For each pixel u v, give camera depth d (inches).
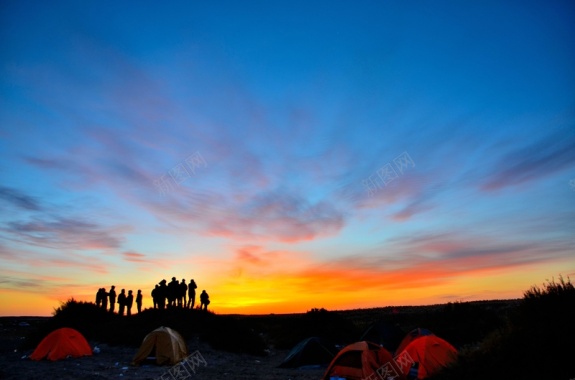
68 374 631.2
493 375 372.8
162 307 1222.9
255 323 1919.3
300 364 821.9
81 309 1154.7
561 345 356.2
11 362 770.2
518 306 432.5
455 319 1135.6
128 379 617.6
